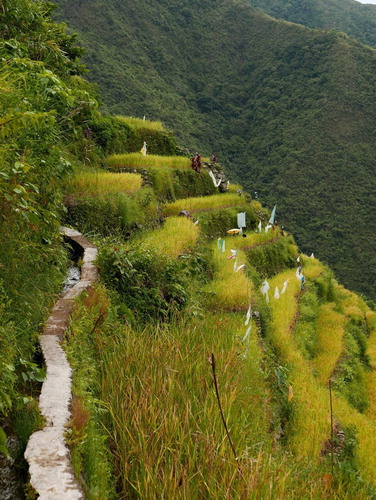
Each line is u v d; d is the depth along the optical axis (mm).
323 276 32062
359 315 31109
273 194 104500
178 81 143125
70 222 13305
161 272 10258
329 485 6746
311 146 114812
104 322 7297
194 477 4594
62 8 131250
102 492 3887
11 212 5156
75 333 6188
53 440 3922
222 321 10711
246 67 160625
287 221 96125
